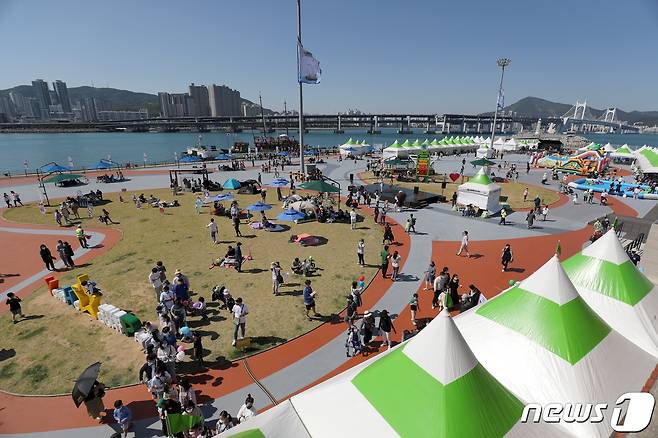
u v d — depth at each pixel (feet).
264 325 44.93
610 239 36.40
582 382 23.99
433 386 19.95
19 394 33.53
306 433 19.98
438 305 48.29
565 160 177.99
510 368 25.70
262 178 158.92
